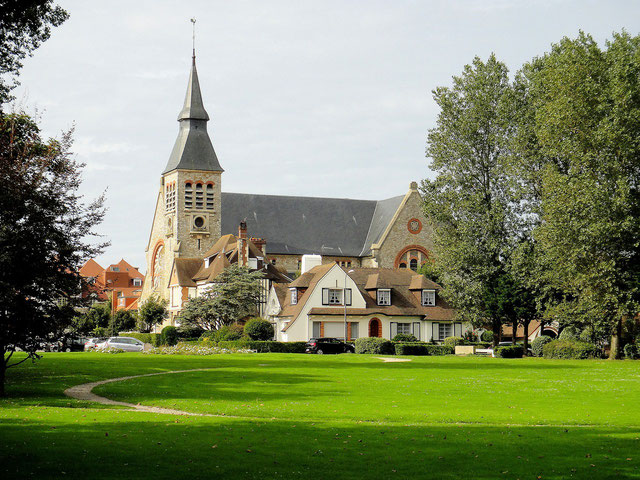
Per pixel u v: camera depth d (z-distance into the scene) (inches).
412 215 4633.4
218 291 3501.5
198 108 4751.5
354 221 4943.4
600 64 2438.5
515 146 2810.0
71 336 1237.1
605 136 2306.8
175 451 725.9
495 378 1627.7
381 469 675.4
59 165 1202.0
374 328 3550.7
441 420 971.3
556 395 1264.8
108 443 755.4
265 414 1003.3
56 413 966.4
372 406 1094.4
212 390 1291.8
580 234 2295.8
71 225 1209.4
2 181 1141.1
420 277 3727.9
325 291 3506.4
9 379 1465.3
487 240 2933.1
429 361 2352.4
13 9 1233.4
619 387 1421.0
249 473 652.7
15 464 663.1
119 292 6717.5
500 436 838.5
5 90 1567.4
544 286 2691.9
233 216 4785.9
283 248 4719.5
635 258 2397.9
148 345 3090.6
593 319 2439.7
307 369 1854.1
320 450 746.8
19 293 1146.0
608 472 671.1
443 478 649.0
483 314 2982.3
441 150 3097.9
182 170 4633.4
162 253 4936.0
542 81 2701.8
